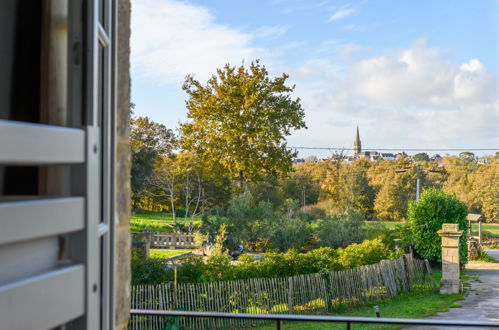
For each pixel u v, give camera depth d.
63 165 1.01
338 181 37.53
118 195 1.78
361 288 14.23
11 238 0.77
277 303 12.20
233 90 31.77
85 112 1.08
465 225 21.45
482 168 43.75
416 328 11.42
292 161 32.91
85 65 1.09
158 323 10.44
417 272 17.45
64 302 0.91
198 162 32.25
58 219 0.89
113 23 1.63
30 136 0.81
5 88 1.04
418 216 20.91
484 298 15.40
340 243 23.38
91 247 1.02
